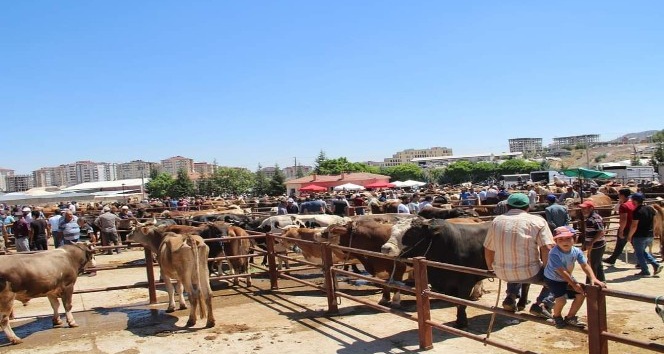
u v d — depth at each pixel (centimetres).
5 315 816
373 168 12106
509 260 600
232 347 750
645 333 715
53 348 789
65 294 909
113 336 836
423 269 687
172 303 979
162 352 744
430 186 4509
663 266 1157
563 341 698
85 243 982
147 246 1055
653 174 5791
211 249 1209
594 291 462
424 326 688
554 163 17575
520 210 626
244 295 1103
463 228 785
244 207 3203
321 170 9900
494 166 12331
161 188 9738
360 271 1336
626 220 1085
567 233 545
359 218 1156
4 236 2022
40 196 5431
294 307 973
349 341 747
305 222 1434
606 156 17262
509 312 559
